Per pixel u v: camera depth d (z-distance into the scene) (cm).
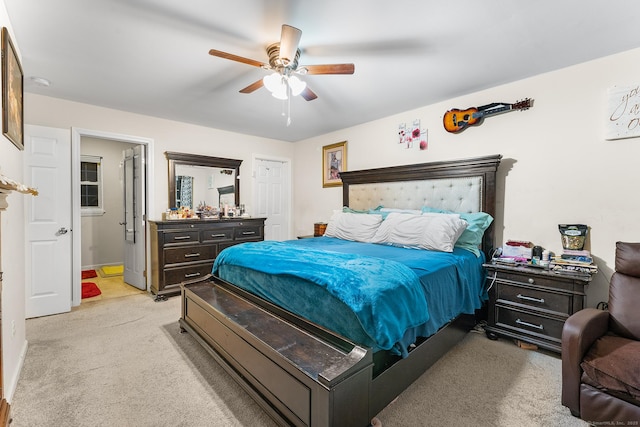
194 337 234
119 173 540
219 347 203
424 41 204
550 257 244
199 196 425
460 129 305
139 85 280
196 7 168
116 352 224
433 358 200
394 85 278
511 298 241
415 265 203
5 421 121
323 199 481
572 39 202
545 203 259
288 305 191
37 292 294
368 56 224
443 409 163
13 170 192
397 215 314
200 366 205
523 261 246
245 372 174
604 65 228
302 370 134
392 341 144
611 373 138
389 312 149
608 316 176
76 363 208
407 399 172
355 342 148
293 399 139
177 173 403
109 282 432
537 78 259
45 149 300
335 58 226
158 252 350
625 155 221
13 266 190
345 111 355
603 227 231
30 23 183
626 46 212
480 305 252
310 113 364
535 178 264
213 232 395
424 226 277
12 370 181
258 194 496
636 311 171
